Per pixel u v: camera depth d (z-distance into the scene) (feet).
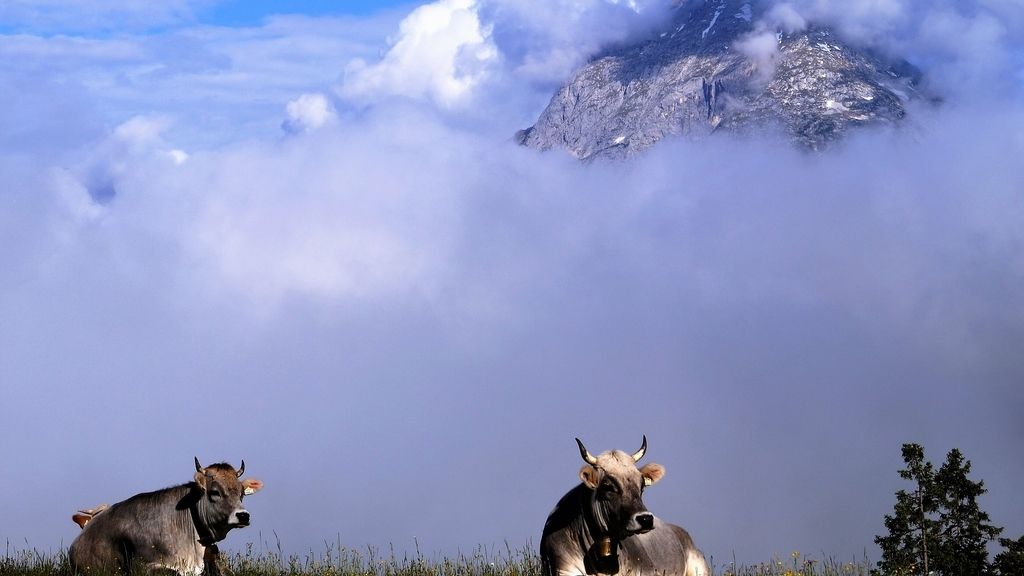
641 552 53.98
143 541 61.67
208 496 61.72
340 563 64.08
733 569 58.85
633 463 52.65
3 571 61.93
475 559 61.41
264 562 65.62
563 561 53.21
